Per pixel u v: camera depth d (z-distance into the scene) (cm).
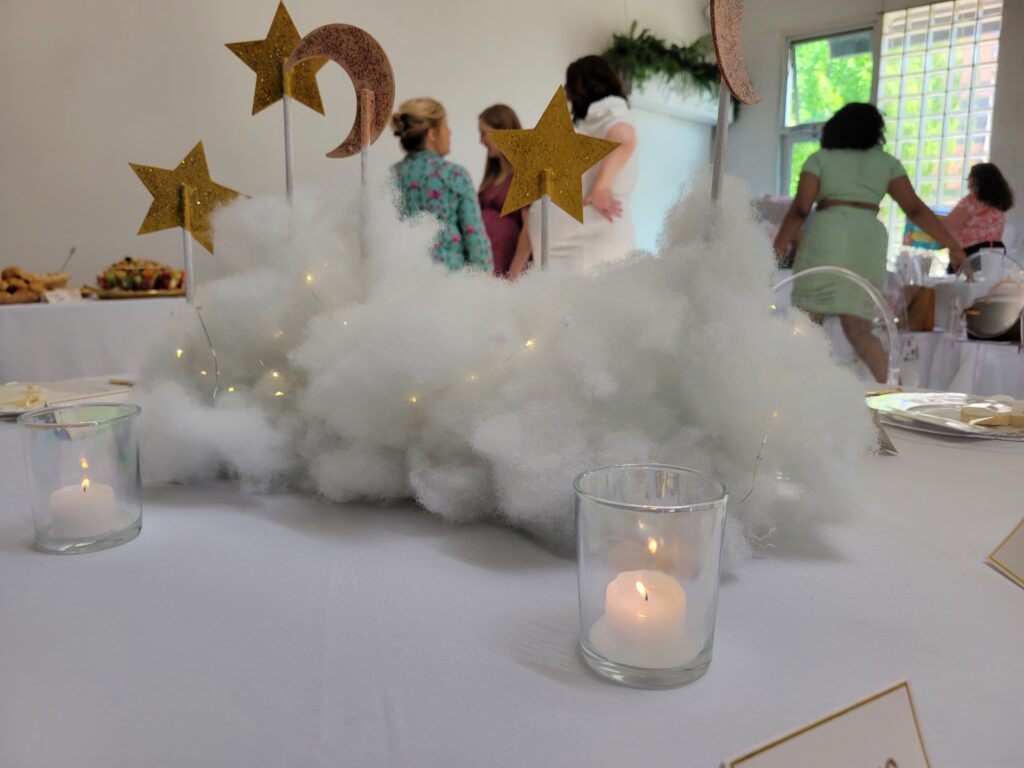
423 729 26
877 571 40
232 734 26
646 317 41
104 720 27
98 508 43
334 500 52
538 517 42
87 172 244
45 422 44
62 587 38
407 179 168
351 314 50
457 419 45
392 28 323
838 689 29
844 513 45
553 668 31
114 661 31
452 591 38
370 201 56
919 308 177
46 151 235
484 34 362
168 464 53
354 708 28
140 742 26
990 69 395
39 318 156
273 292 55
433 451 47
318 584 39
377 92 59
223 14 270
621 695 29
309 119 296
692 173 45
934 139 419
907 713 26
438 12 340
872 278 200
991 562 41
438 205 168
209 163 271
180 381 58
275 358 57
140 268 183
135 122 252
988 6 391
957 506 51
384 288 53
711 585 29
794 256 220
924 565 41
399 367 45
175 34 258
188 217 63
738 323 41
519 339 45
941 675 30
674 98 455
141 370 60
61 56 236
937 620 34
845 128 198
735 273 43
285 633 33
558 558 42
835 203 200
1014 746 26
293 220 56
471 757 25
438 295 48
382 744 26
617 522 30
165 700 28
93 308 163
